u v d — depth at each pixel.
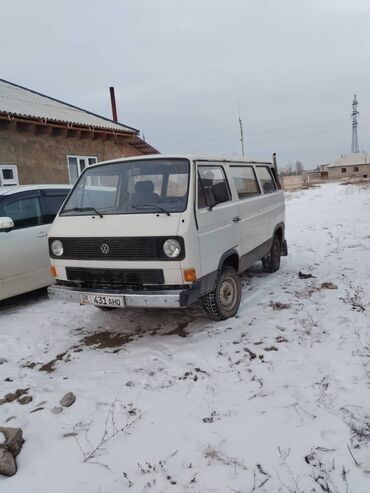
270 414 2.98
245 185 5.82
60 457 2.71
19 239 5.99
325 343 4.10
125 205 4.51
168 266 3.98
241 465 2.49
